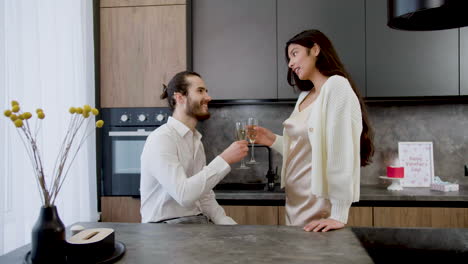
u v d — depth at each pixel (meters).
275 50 2.71
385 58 2.62
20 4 1.77
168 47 2.64
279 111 3.11
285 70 2.71
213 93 2.77
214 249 1.02
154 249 1.03
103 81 2.68
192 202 1.47
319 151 1.47
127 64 2.67
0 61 1.61
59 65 2.17
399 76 2.62
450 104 2.96
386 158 3.00
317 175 1.47
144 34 2.66
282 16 2.70
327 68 1.64
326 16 2.66
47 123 2.06
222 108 3.15
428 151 2.89
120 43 2.67
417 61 2.60
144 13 2.66
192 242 1.09
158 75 2.65
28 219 1.86
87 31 2.57
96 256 0.94
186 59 2.64
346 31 2.64
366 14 2.63
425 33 2.60
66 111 2.27
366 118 1.68
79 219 2.36
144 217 1.66
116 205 2.67
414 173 2.86
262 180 3.09
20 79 1.76
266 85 2.72
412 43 2.60
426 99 2.62
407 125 2.99
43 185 0.96
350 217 2.44
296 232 1.20
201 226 1.29
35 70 1.89
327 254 0.97
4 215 1.67
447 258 1.17
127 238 1.14
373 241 1.19
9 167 1.73
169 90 1.77
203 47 2.77
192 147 1.74
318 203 1.60
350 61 2.64
